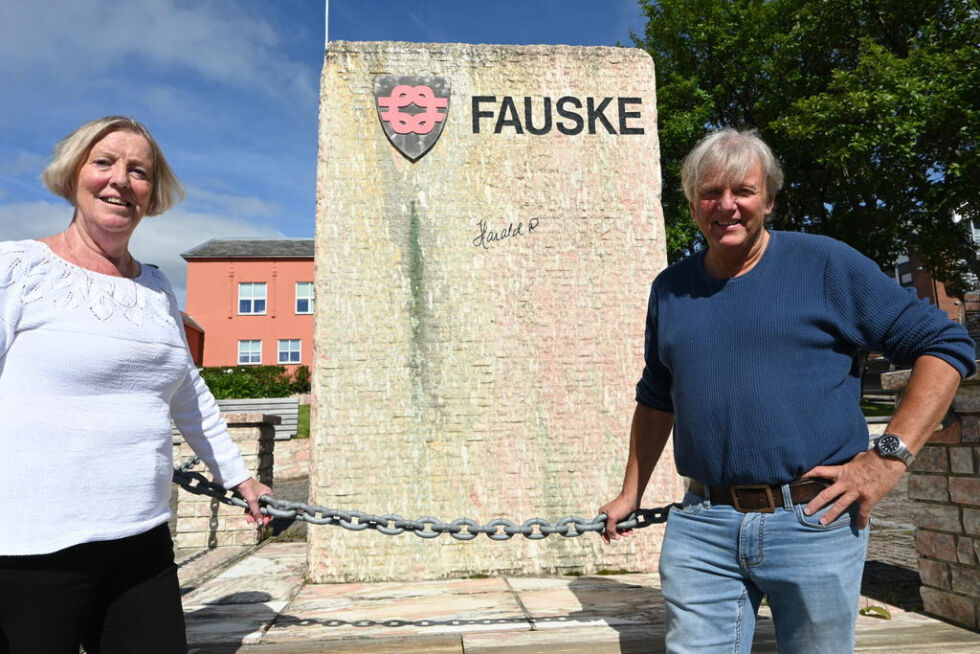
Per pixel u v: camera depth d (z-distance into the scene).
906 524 5.60
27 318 1.61
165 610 1.79
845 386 1.79
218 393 19.94
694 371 1.87
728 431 1.79
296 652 2.83
